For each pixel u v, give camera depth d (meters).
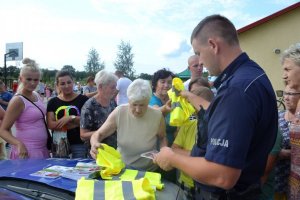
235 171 1.58
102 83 3.61
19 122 3.60
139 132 2.88
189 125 2.91
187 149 2.87
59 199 1.99
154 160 2.15
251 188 1.78
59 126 3.80
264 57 14.48
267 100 1.70
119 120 2.90
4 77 23.45
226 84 1.72
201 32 1.85
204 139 1.93
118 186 2.01
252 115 1.61
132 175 2.42
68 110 3.97
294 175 2.38
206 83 3.35
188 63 4.66
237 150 1.57
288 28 14.11
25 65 3.62
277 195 2.69
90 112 3.61
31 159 2.82
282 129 2.63
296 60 2.47
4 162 2.67
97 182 2.07
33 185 2.13
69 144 3.92
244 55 1.82
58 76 4.09
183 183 2.33
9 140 3.47
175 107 2.85
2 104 8.30
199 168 1.68
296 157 2.36
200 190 1.95
